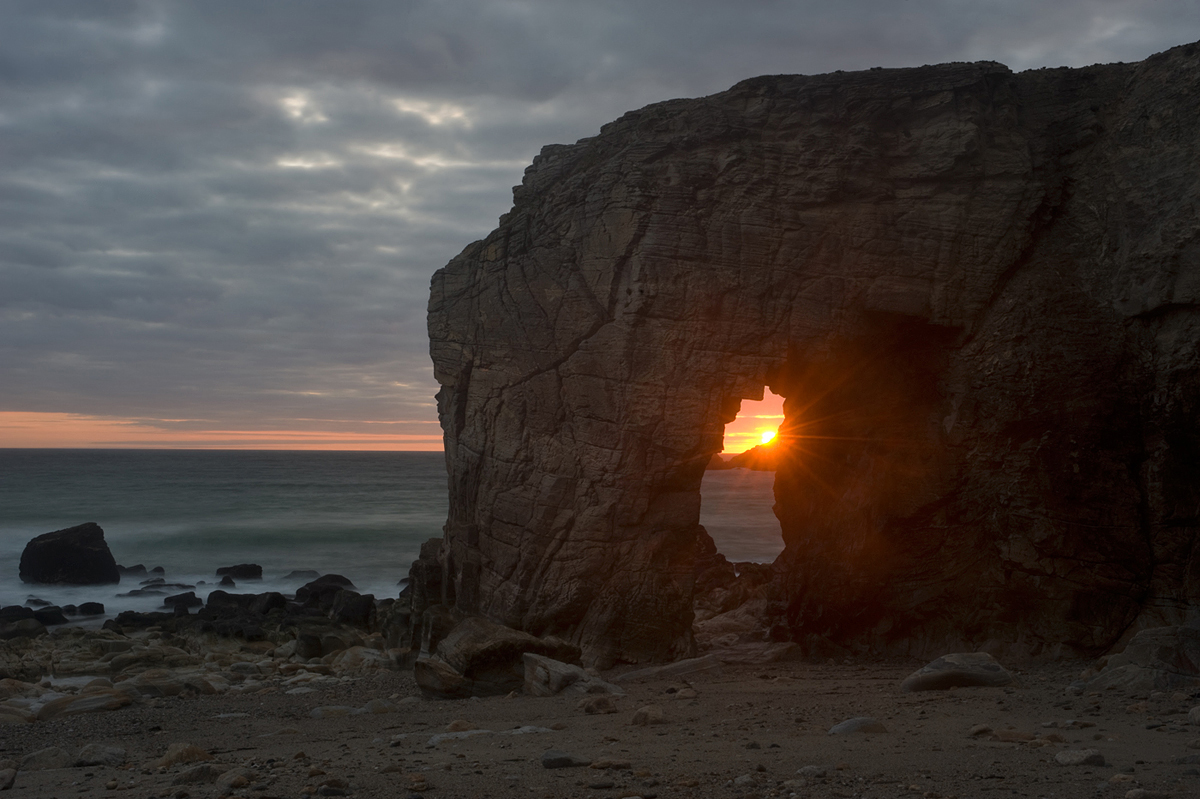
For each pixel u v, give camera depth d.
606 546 15.07
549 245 16.80
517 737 8.88
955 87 15.21
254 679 17.14
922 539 15.16
